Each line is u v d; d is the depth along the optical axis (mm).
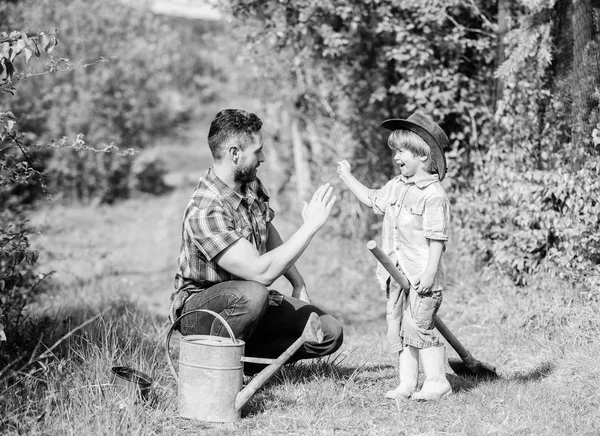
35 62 14461
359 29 7613
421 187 4164
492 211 6461
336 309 7758
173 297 4168
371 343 5781
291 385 4285
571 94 5750
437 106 7188
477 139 7012
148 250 11742
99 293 7656
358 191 4465
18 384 4137
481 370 4648
